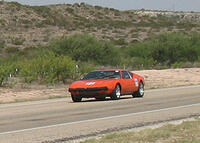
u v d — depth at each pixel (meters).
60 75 70.00
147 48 119.38
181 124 26.59
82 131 25.81
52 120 30.77
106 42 111.94
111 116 32.16
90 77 45.78
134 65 109.81
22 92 57.69
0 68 64.88
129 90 46.75
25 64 72.31
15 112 36.56
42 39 173.38
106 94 43.81
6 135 24.88
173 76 81.75
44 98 51.59
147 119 30.22
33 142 22.77
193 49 118.81
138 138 22.58
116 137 23.08
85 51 106.50
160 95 50.47
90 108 37.91
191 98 45.88
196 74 86.12
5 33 177.62
